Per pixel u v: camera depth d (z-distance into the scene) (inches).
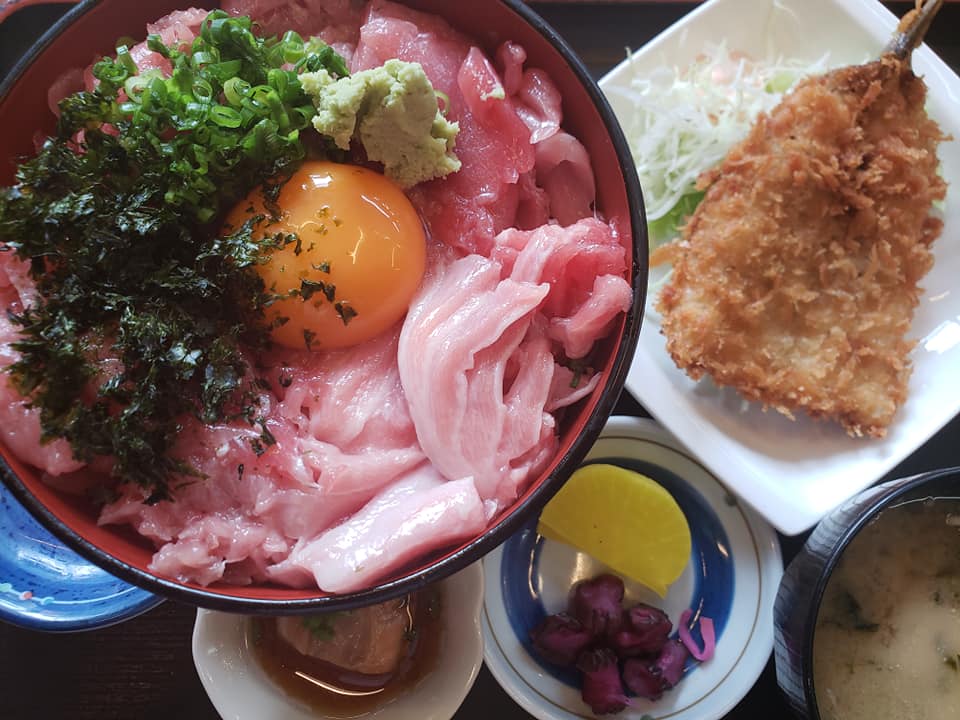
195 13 6.9
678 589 9.0
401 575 5.7
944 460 9.3
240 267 6.0
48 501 5.9
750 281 9.2
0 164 6.4
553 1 9.6
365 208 6.4
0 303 6.3
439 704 7.3
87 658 8.4
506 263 6.6
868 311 9.1
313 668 7.8
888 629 8.3
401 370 6.3
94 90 6.3
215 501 6.1
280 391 6.4
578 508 8.7
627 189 6.5
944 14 9.9
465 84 6.7
